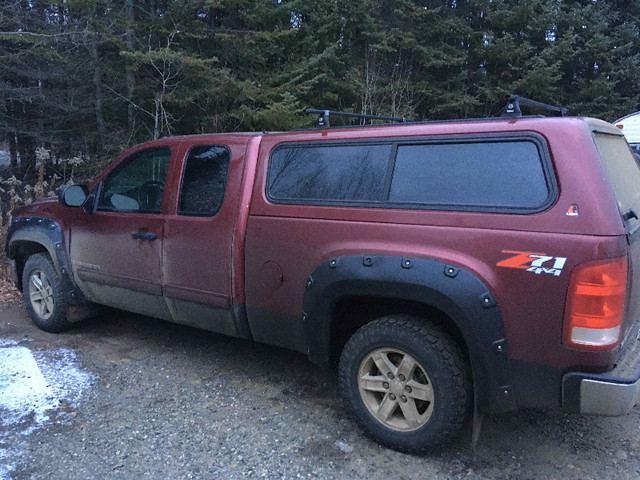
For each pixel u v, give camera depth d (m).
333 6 11.82
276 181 3.35
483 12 14.43
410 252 2.70
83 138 10.77
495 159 2.61
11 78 10.20
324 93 11.59
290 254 3.18
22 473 2.73
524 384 2.52
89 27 9.58
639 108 15.46
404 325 2.78
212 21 11.06
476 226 2.56
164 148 3.96
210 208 3.58
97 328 4.96
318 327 3.09
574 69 14.95
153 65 9.46
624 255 2.30
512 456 2.92
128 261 4.07
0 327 5.01
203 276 3.60
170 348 4.47
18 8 9.46
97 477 2.71
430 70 14.06
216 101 10.58
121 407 3.44
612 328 2.31
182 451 2.94
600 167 2.38
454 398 2.67
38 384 3.75
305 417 3.33
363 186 2.98
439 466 2.81
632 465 2.85
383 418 2.92
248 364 4.15
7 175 10.72
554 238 2.37
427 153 2.81
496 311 2.50
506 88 13.62
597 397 2.35
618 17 15.66
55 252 4.57
